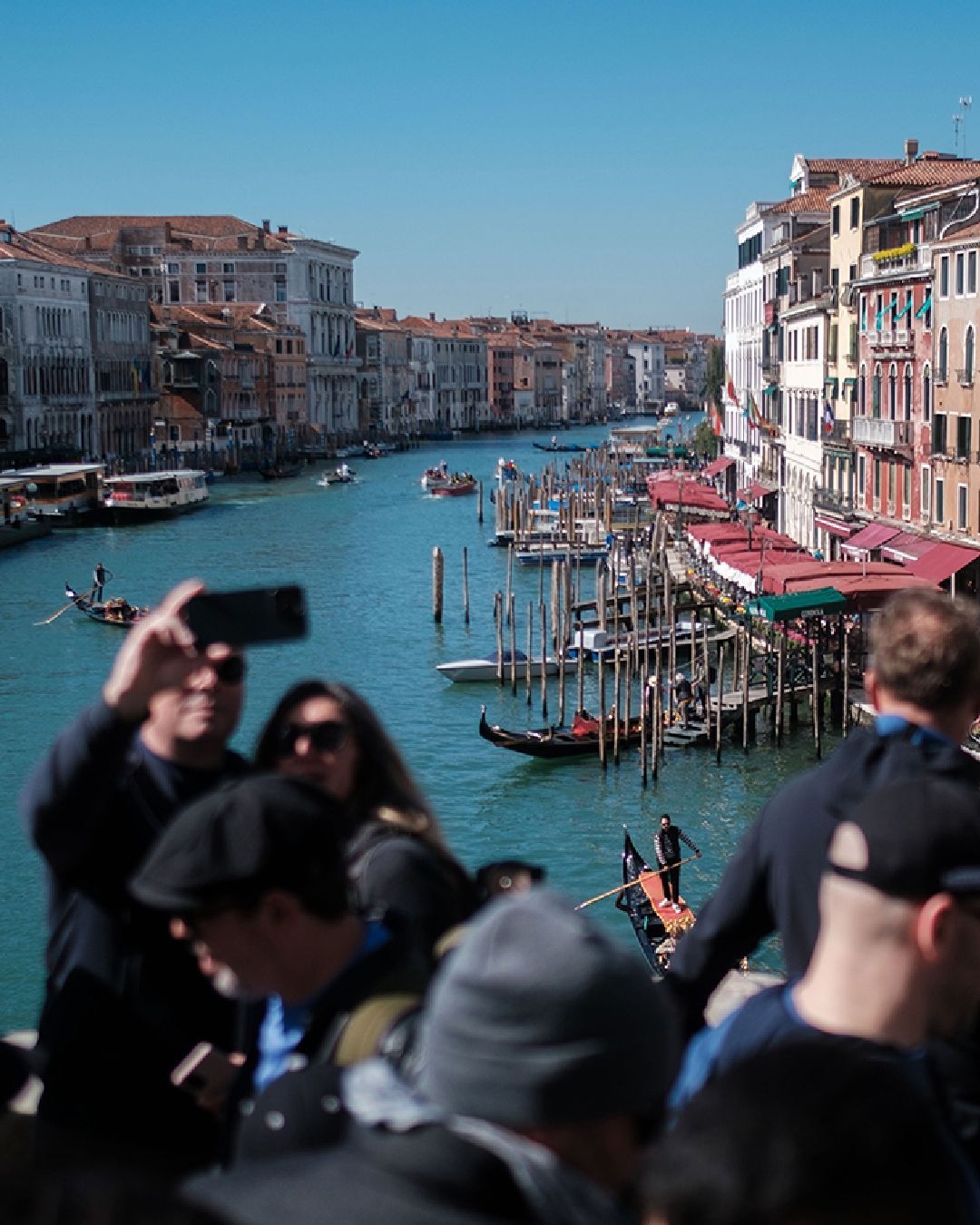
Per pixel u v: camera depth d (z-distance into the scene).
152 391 129.12
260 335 147.62
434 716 42.25
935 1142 2.24
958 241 40.81
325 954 3.58
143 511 92.81
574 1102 2.65
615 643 42.25
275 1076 3.59
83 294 114.56
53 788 3.99
